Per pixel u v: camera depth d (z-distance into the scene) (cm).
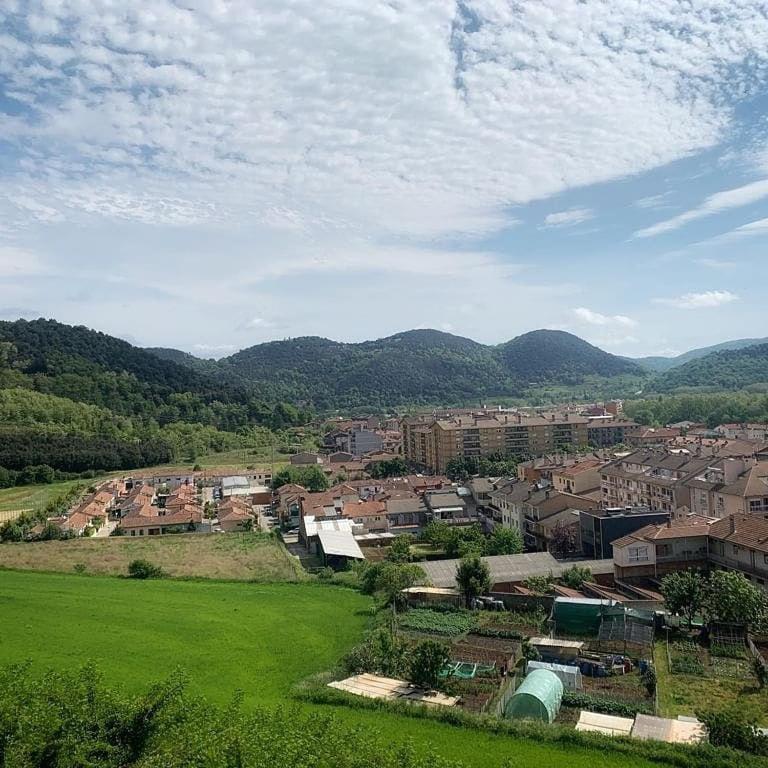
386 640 4500
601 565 6862
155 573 7469
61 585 6862
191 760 2172
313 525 9881
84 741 2342
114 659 4503
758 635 4728
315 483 14262
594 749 3131
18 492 15138
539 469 12269
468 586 5922
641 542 6450
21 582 6975
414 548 9006
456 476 15475
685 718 3469
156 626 5341
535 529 9056
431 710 3541
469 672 4169
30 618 5447
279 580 7269
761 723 3478
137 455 19300
